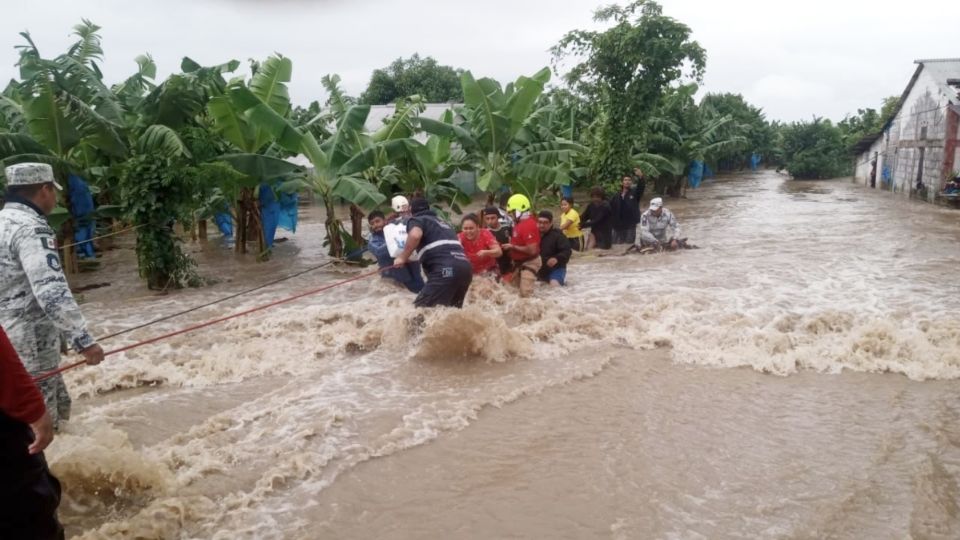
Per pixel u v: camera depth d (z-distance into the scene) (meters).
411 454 4.57
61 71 10.25
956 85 22.56
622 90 22.67
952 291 8.91
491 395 5.64
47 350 4.53
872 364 6.34
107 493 4.04
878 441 4.76
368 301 8.79
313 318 7.95
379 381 6.00
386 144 12.88
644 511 3.86
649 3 21.77
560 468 4.38
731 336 7.03
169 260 10.33
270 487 4.10
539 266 9.15
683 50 21.52
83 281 11.28
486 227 9.72
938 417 5.17
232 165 11.62
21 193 4.27
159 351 6.96
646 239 12.79
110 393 5.88
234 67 13.73
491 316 6.88
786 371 6.21
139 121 11.39
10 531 2.67
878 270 10.45
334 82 15.96
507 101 15.28
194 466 4.37
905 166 28.67
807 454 4.57
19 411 2.57
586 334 7.39
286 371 6.30
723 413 5.28
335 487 4.14
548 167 15.33
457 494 4.07
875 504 3.92
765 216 19.33
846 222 17.27
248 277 11.30
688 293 8.86
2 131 10.34
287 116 12.81
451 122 17.81
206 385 5.99
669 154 28.56
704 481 4.20
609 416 5.22
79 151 11.88
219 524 3.75
